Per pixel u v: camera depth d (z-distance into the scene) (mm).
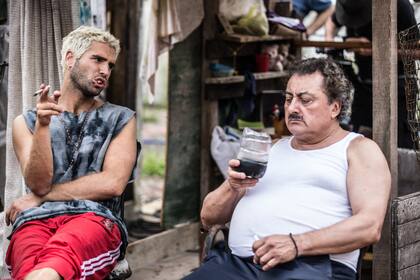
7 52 4211
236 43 5082
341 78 3102
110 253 3314
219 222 3307
